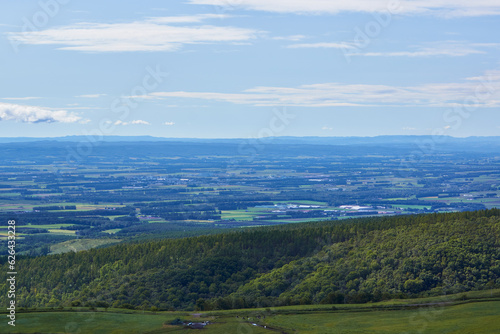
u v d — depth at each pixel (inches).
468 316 4456.2
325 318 4734.3
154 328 4537.4
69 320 4724.4
